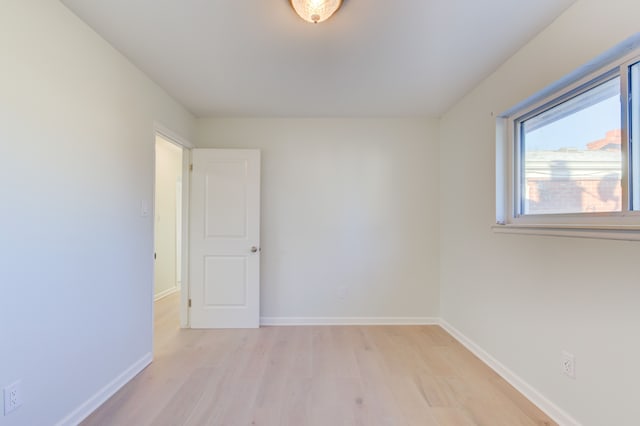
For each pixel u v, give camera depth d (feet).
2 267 4.34
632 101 4.74
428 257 11.05
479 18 5.66
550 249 5.91
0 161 4.31
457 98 9.41
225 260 10.61
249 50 6.75
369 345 9.09
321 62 7.26
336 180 11.07
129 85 7.16
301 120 11.09
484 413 5.91
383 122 11.11
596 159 5.38
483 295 8.19
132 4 5.28
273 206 11.03
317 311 10.97
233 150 10.68
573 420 5.33
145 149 7.80
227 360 8.08
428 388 6.77
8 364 4.41
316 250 11.01
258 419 5.71
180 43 6.48
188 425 5.53
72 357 5.51
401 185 11.09
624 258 4.55
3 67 4.35
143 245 7.71
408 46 6.59
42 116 4.94
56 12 5.18
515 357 6.87
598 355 4.91
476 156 8.59
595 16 4.93
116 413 5.87
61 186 5.30
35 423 4.81
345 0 5.16
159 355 8.38
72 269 5.52
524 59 6.59
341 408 6.04
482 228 8.28
